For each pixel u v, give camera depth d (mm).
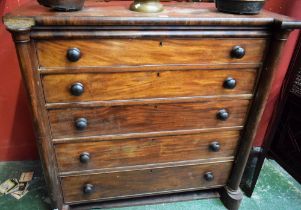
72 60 865
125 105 1021
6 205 1354
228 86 1038
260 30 960
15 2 1252
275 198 1490
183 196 1420
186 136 1171
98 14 856
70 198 1229
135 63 931
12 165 1622
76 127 1012
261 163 1382
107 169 1178
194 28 904
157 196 1403
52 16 790
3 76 1402
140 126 1091
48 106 956
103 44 875
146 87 997
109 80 951
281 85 1593
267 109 1697
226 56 989
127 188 1271
